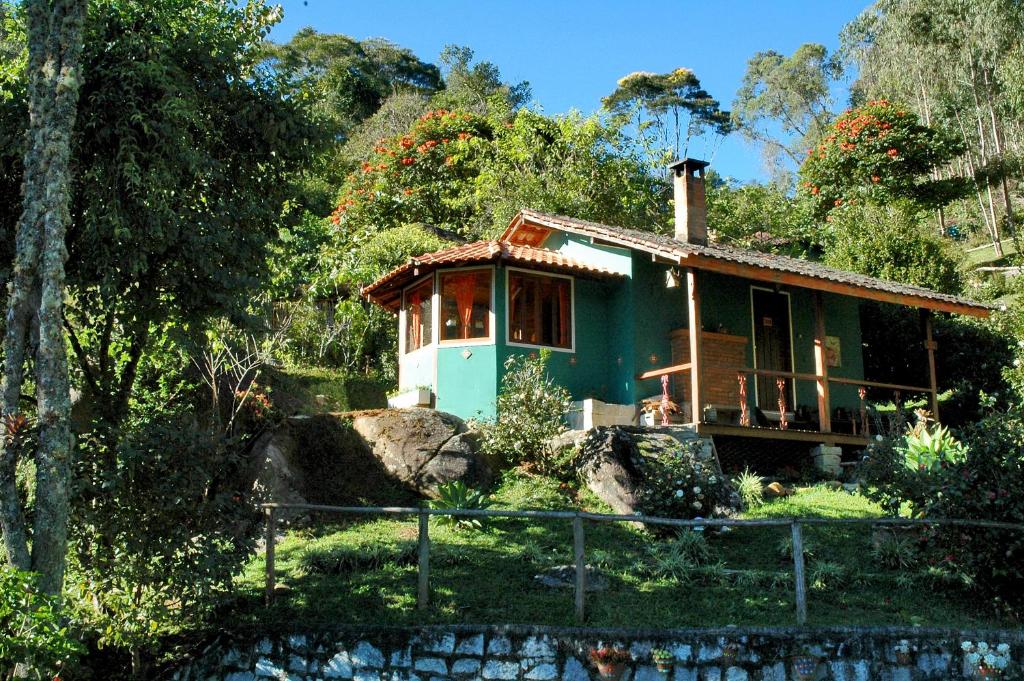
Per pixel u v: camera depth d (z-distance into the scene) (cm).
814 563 979
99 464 791
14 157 848
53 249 736
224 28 1006
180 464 807
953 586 920
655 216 3044
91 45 866
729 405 1636
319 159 1055
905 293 1620
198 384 1210
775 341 1764
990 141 4200
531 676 775
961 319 2027
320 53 6512
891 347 2025
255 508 879
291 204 1065
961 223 4091
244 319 945
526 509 1170
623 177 2836
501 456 1324
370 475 1252
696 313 1416
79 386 1022
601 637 781
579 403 1543
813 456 1537
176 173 878
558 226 1712
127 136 829
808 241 3322
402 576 941
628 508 1166
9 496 710
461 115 3391
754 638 780
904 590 919
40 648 642
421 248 2294
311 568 966
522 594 892
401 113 4838
